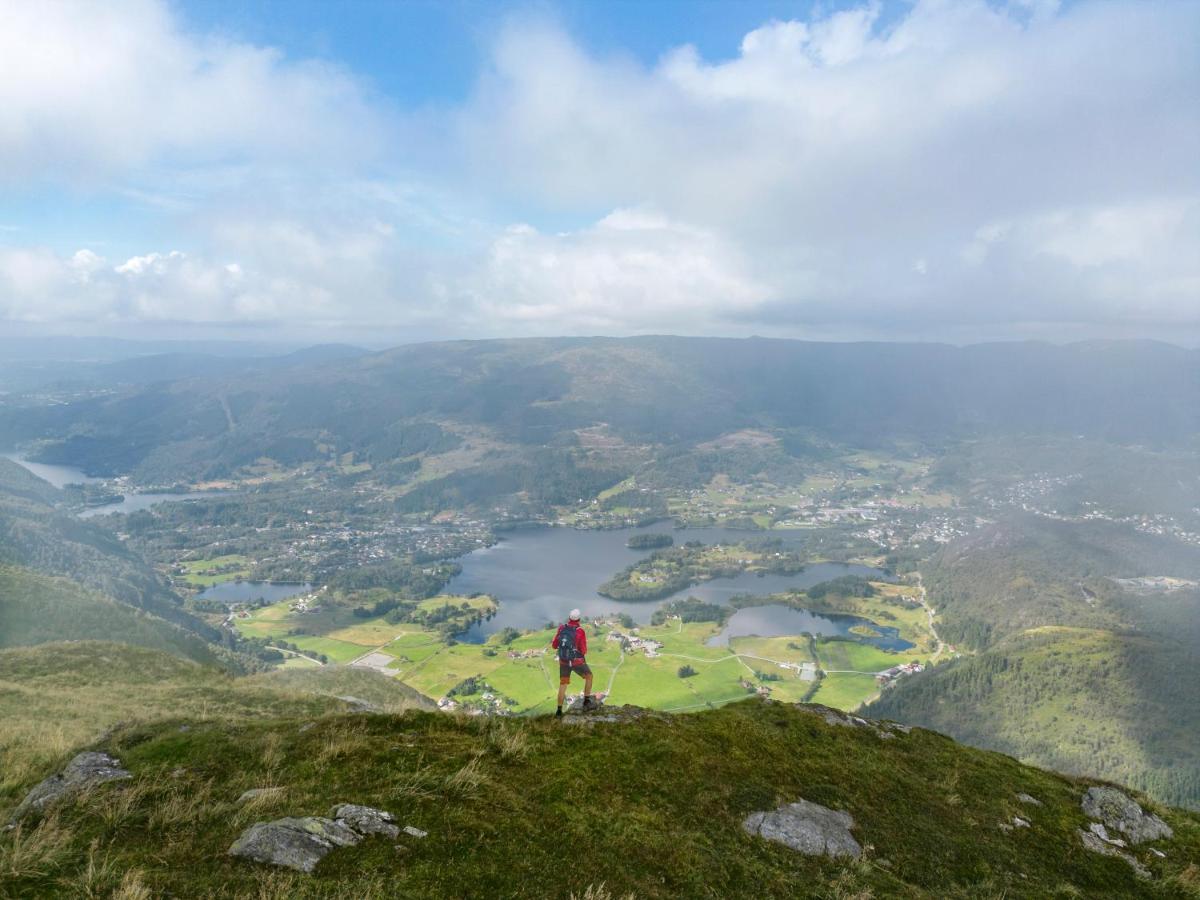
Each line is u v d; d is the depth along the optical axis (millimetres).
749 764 14609
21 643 85750
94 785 11023
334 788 10656
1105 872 14180
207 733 13602
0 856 8312
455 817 9953
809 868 11438
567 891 8750
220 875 7949
